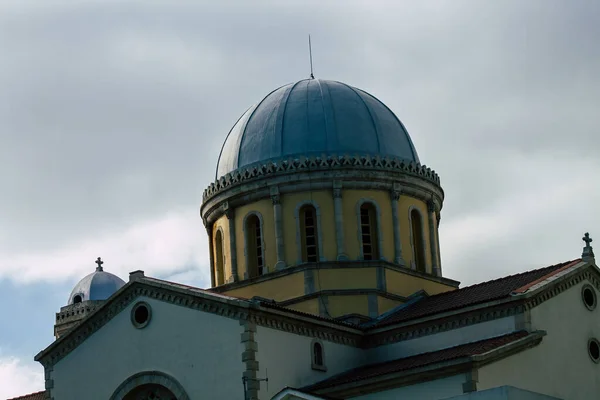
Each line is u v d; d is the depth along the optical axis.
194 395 61.53
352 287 71.00
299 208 73.12
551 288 63.22
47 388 67.06
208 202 77.38
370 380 59.94
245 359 60.06
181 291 63.00
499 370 58.31
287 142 75.25
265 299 71.88
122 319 65.38
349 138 75.19
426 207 77.00
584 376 63.53
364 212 74.06
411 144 78.06
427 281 74.69
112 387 64.69
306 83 79.81
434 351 64.00
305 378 62.75
